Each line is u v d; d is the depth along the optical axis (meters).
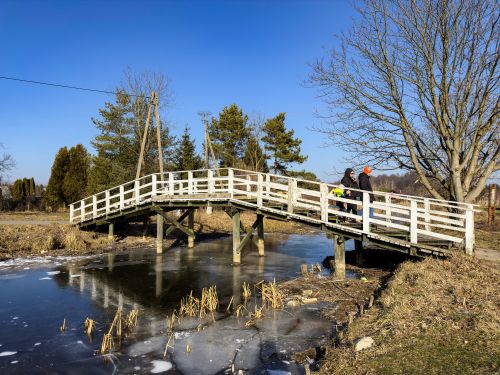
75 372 6.34
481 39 12.92
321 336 7.56
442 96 13.58
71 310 9.59
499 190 33.66
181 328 8.21
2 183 52.19
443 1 12.98
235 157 44.22
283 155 42.03
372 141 15.12
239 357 6.76
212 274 13.60
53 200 39.12
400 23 13.84
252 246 20.55
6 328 8.34
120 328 7.93
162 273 13.76
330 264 14.38
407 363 5.21
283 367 6.32
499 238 13.95
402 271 9.82
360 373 5.14
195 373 6.23
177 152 36.09
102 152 31.45
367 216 11.25
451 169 13.76
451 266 9.40
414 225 10.63
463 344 5.56
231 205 15.20
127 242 20.55
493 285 7.93
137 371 6.33
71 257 16.73
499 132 13.24
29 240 18.14
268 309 9.36
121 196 18.91
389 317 6.90
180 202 16.75
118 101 30.97
